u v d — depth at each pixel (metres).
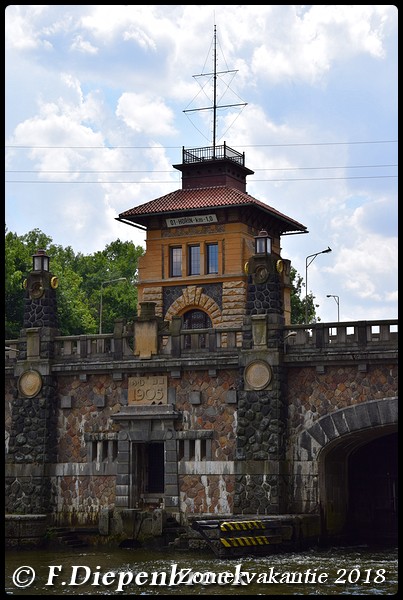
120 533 55.72
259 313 55.78
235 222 71.12
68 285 114.75
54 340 60.59
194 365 56.81
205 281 71.44
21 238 122.00
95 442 59.25
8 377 61.47
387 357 52.78
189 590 41.00
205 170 74.88
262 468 54.25
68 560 50.12
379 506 63.00
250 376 55.16
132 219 73.50
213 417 56.56
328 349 54.34
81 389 59.94
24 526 56.41
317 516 54.25
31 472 59.41
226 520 50.56
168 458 57.06
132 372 58.62
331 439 54.06
